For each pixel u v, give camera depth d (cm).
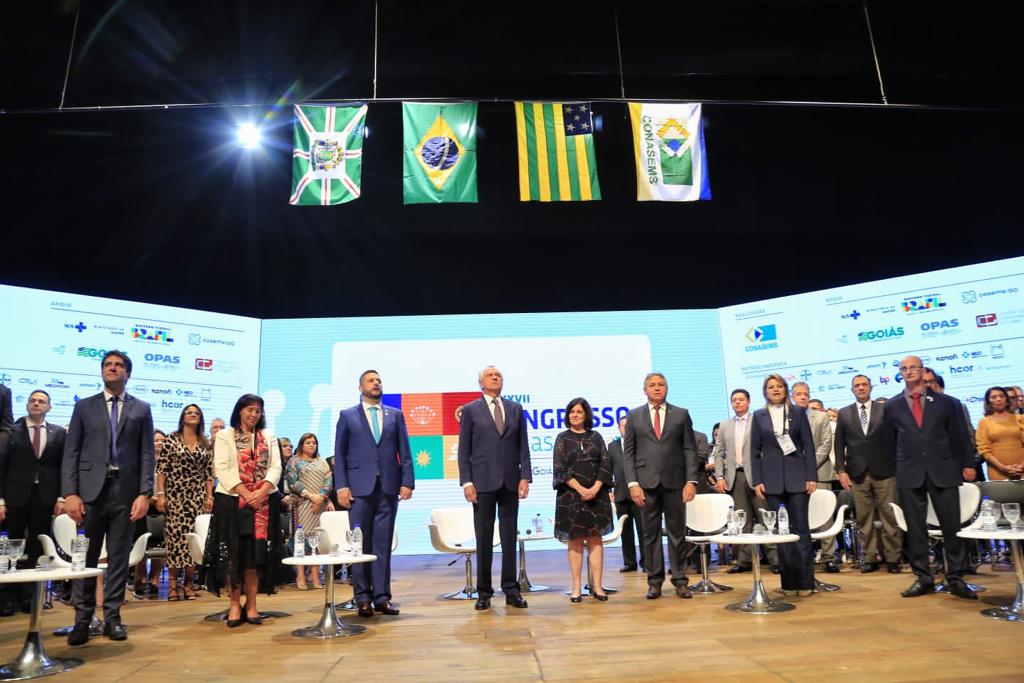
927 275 792
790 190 818
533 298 912
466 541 516
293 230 805
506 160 820
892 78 779
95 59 679
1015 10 667
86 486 368
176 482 543
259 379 866
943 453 423
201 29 655
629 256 899
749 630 342
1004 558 599
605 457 461
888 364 797
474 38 683
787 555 449
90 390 773
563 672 276
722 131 825
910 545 434
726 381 873
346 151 610
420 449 850
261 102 743
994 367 748
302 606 480
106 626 368
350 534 385
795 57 718
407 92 759
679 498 462
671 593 479
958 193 809
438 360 868
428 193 606
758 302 868
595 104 810
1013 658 272
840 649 296
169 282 864
